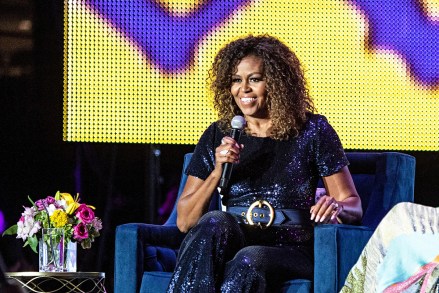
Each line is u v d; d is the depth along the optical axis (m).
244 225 11.20
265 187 11.38
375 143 17.08
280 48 11.79
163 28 16.97
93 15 17.02
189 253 10.24
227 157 10.97
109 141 17.00
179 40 16.98
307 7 17.02
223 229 10.27
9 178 17.11
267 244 11.20
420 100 17.14
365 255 10.57
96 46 17.02
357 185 13.55
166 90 16.98
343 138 17.05
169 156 17.23
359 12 17.05
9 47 17.19
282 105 11.48
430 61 17.17
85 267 17.14
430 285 9.96
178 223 11.52
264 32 17.00
